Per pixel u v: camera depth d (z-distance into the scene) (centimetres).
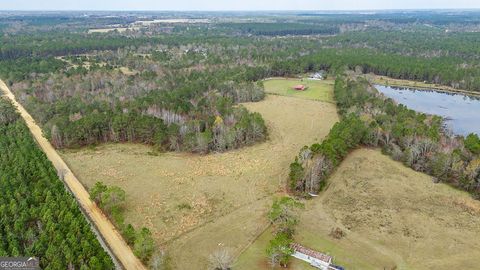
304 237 7506
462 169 9588
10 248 6488
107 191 8212
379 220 8100
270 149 11725
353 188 9388
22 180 8469
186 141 11400
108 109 13650
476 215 8356
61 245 6419
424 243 7400
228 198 8894
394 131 11644
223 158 11062
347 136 11019
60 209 7450
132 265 6694
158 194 9038
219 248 7162
